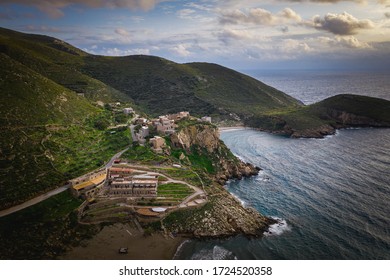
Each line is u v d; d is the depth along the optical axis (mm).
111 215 117812
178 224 116375
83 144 162250
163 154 165500
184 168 155125
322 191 158125
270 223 125812
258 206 142625
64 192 123938
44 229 105688
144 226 114438
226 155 199375
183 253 103250
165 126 191125
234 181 178500
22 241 99812
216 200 132875
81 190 123875
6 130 143000
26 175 125062
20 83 179875
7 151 131750
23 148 137750
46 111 172750
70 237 106188
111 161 154500
